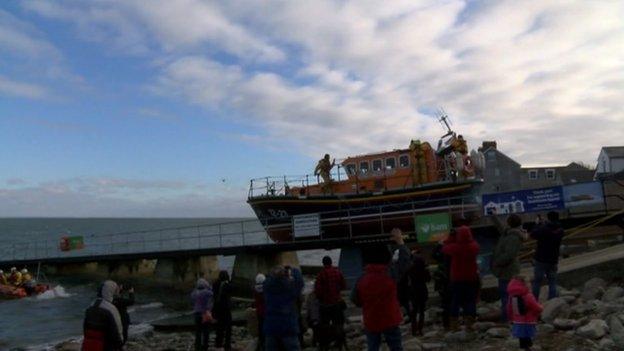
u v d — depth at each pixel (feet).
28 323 79.10
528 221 77.77
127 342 55.98
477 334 34.76
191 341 54.60
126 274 135.85
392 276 28.66
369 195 97.30
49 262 130.11
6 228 591.37
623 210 69.36
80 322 79.71
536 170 263.90
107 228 574.56
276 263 103.91
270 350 28.37
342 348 38.01
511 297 28.30
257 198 104.58
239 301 87.61
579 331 30.89
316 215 93.81
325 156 106.22
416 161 99.96
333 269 36.76
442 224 76.69
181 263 117.80
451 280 36.40
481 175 97.66
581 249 70.74
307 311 39.60
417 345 33.53
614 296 38.17
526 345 27.84
